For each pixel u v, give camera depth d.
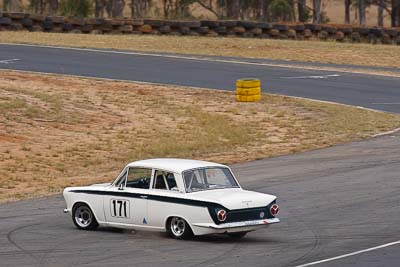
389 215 44.84
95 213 41.41
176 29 156.25
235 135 81.12
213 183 39.28
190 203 37.59
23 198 55.19
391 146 73.00
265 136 81.50
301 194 52.34
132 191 39.78
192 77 114.44
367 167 62.19
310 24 160.88
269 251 36.28
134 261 34.69
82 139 77.38
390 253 35.44
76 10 193.00
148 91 104.00
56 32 153.00
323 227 42.16
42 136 76.94
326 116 91.00
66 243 39.00
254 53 137.50
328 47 143.75
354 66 127.69
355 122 86.75
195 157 71.44
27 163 67.56
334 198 50.62
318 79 114.94
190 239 38.91
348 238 39.16
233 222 37.12
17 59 121.56
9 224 45.09
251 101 99.62
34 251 37.38
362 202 49.00
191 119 89.12
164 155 72.75
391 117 89.38
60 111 87.00
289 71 121.38
